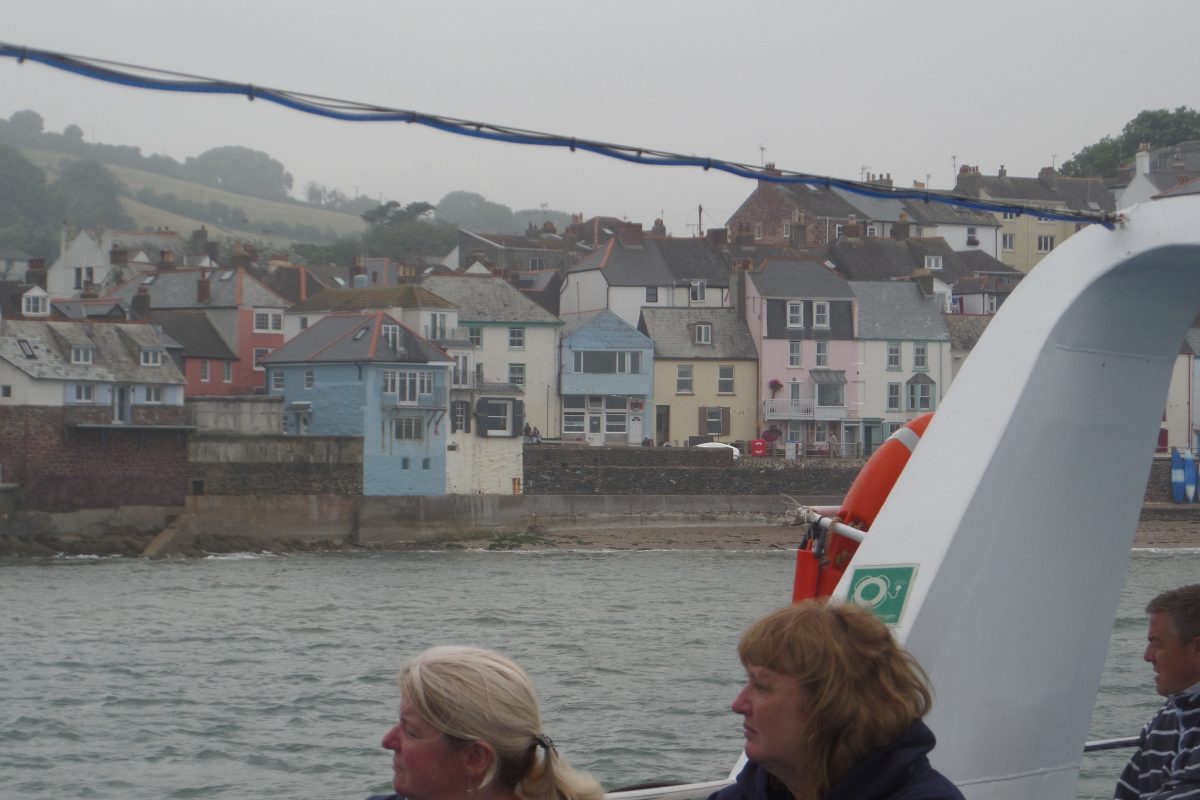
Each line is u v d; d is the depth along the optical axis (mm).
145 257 140750
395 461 84750
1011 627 6625
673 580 62344
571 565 71812
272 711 29109
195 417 84375
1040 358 6578
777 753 3982
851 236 120688
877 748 3920
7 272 164125
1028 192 135875
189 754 24859
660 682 32094
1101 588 7059
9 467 76500
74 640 41156
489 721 3900
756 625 4105
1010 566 6602
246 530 81062
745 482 89875
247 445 81500
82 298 109000
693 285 106312
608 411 97750
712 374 99312
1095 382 6789
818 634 3967
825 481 91125
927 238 121312
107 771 23516
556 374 97188
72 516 77500
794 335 99688
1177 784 5469
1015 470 6559
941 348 102375
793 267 101750
